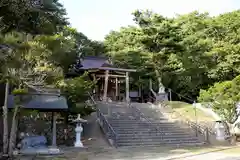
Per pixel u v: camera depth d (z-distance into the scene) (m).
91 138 18.38
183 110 27.08
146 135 18.97
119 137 18.08
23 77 11.96
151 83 33.88
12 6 15.86
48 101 15.92
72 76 25.42
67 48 14.84
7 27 15.78
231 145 19.39
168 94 35.78
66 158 13.01
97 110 20.91
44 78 12.79
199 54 31.44
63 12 22.86
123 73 30.62
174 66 31.86
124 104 25.34
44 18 18.58
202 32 34.12
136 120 21.38
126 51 31.55
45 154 13.88
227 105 21.11
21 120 17.62
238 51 29.75
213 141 20.25
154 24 29.48
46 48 12.62
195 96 35.56
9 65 11.41
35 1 18.02
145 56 30.42
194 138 19.81
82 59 32.38
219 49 30.69
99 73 29.61
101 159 12.77
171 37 29.11
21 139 15.92
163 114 24.50
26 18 17.53
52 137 16.22
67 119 18.88
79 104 18.16
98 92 31.62
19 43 11.67
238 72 30.02
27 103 14.09
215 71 31.31
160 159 12.78
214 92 21.69
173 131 20.42
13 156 12.77
